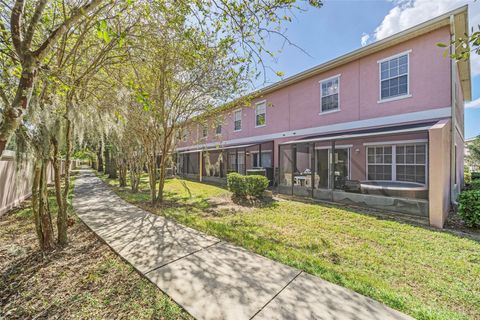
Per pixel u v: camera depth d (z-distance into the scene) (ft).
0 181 21.11
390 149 29.66
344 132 30.83
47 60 13.15
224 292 8.66
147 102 10.44
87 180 51.03
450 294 9.06
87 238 14.85
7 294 8.67
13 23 6.66
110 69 17.25
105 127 15.60
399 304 7.98
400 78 26.68
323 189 28.27
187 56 15.70
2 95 6.28
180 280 9.52
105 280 9.66
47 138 11.37
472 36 8.07
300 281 9.49
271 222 19.20
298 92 39.24
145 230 16.38
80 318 7.39
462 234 16.24
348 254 12.82
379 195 23.54
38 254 12.16
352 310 7.63
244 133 50.83
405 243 14.47
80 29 13.09
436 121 23.02
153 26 13.73
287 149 38.47
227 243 13.96
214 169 53.78
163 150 26.04
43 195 12.50
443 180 18.45
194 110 25.54
